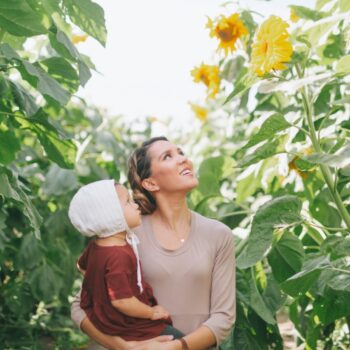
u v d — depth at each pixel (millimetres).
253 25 3105
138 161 2270
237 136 5180
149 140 2326
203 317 2164
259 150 2309
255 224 2328
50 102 2527
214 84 3488
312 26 2371
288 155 2834
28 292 4117
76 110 4957
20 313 4066
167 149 2238
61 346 4301
